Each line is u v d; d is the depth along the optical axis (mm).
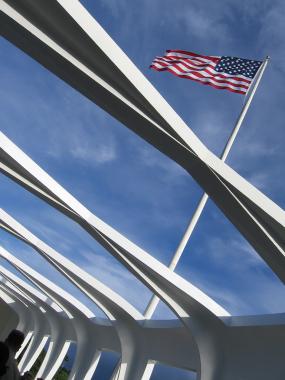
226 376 15508
